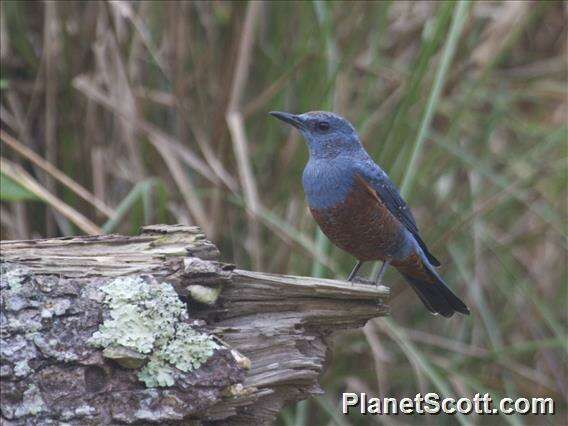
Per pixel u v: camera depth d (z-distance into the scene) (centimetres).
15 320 553
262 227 1095
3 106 1109
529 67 1338
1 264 571
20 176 876
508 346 1209
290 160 1100
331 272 1019
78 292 579
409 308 1205
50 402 553
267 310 663
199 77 1126
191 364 588
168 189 1111
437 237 1171
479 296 1155
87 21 1089
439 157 1189
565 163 1215
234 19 1100
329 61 1089
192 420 600
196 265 616
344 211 878
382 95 1202
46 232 1078
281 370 641
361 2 1124
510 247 1246
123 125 1090
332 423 1064
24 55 1102
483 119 1293
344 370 1118
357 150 906
